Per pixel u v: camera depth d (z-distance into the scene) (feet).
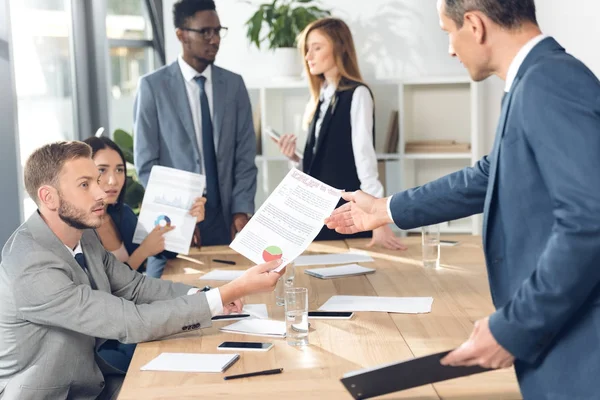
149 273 10.75
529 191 4.90
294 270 9.77
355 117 12.70
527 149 4.88
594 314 4.79
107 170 10.44
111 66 17.53
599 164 4.47
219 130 12.96
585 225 4.42
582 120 4.56
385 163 17.76
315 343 6.95
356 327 7.39
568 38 16.10
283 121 18.28
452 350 4.79
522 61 5.08
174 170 10.37
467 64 5.42
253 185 13.29
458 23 5.28
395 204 7.24
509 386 5.83
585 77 4.69
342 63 12.87
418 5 17.89
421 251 10.97
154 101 12.76
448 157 17.28
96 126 16.94
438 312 7.84
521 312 4.65
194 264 10.55
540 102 4.68
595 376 4.74
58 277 7.13
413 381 5.09
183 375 6.24
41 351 7.25
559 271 4.51
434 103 17.99
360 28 18.13
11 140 11.94
